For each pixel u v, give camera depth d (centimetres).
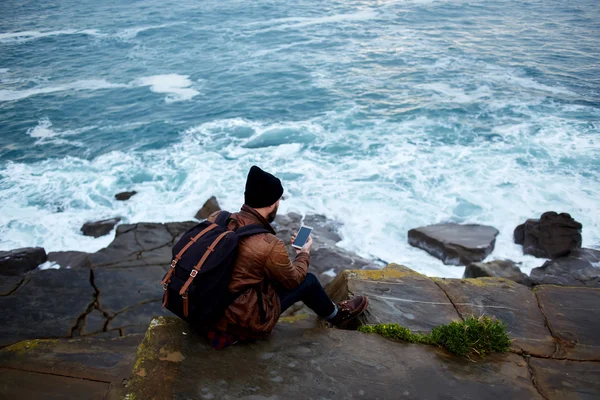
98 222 1177
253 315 304
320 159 1518
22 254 948
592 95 1973
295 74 2416
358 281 473
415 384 310
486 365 338
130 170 1490
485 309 429
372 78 2297
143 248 958
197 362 304
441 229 1101
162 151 1625
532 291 460
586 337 386
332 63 2567
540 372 338
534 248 1049
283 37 3177
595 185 1308
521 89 2072
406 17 3638
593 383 330
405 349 346
